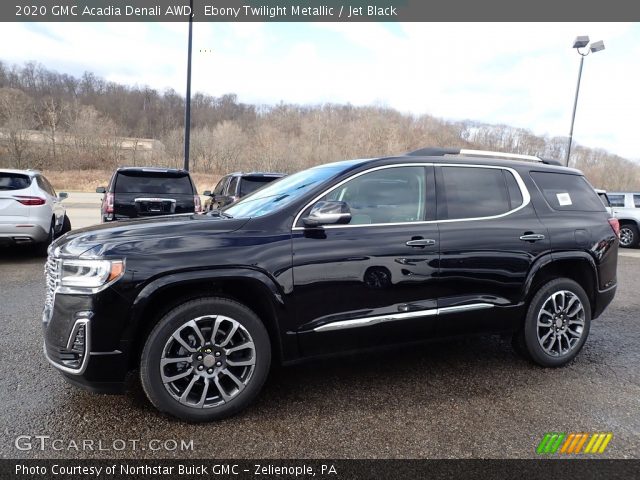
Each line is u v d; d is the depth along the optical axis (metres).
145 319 2.72
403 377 3.49
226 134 67.94
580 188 4.11
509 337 4.29
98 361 2.57
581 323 3.83
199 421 2.75
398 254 3.15
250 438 2.62
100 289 2.54
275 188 3.69
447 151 3.66
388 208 3.27
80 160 57.31
